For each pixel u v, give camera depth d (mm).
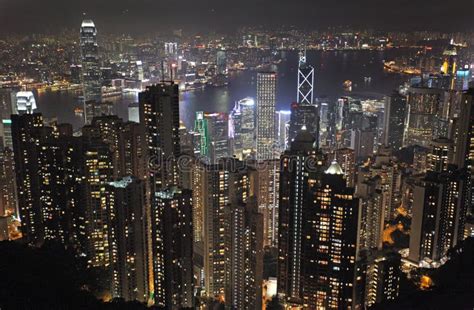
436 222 198750
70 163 188750
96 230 183500
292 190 174000
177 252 170000
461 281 150250
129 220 182625
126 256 184375
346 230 150125
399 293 165000
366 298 162125
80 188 183250
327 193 150750
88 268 174625
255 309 178500
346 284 152875
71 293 140000
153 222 172875
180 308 166125
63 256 167500
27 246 170750
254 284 177250
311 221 154625
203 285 195000
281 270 180750
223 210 187250
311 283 157750
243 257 178875
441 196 198375
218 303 189000
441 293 145250
